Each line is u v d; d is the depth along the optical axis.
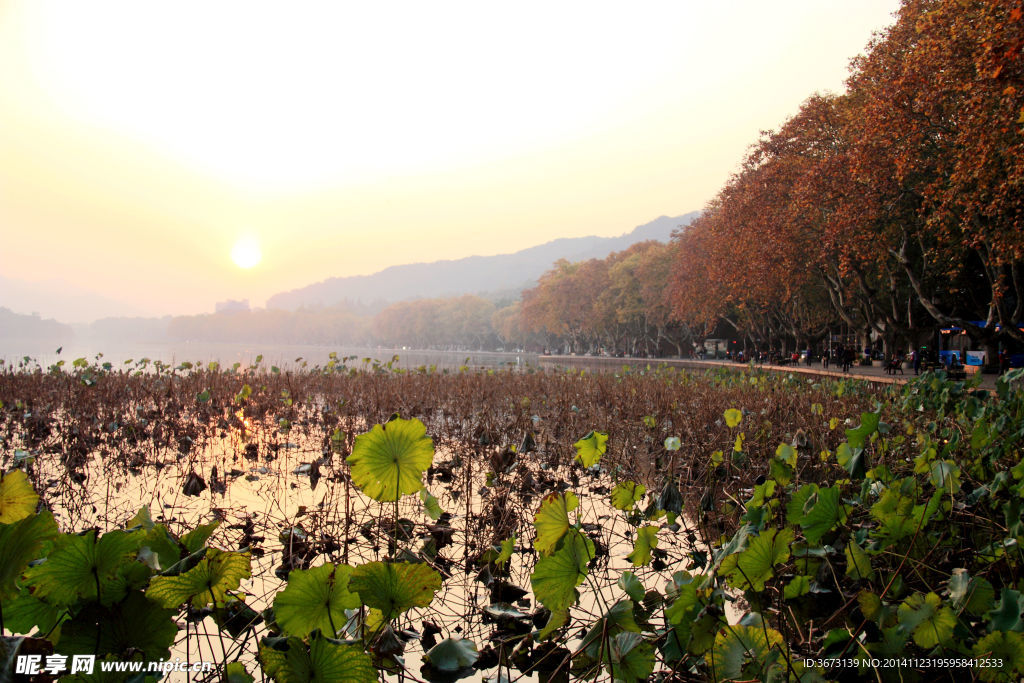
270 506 5.46
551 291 83.44
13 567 1.38
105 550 1.55
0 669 1.33
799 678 1.75
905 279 29.47
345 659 1.61
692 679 2.28
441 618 3.41
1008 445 4.17
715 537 4.35
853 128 21.75
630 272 65.50
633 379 17.88
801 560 2.29
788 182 26.66
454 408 12.79
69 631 1.54
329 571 1.77
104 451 8.34
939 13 16.03
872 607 1.89
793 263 27.61
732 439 7.84
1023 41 10.20
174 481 7.03
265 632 2.76
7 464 7.04
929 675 2.04
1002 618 1.92
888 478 3.51
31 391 13.59
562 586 2.02
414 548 3.94
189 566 1.63
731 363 51.72
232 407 13.15
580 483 6.86
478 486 6.50
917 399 6.89
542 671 2.58
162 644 1.59
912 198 21.73
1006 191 15.55
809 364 40.84
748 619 2.01
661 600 2.48
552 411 12.54
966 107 15.08
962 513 3.41
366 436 2.06
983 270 26.28
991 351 23.50
